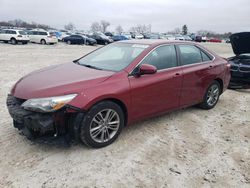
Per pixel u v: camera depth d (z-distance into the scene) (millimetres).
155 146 4102
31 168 3363
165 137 4430
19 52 18250
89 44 33188
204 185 3264
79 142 4031
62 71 4281
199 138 4484
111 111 3898
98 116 3797
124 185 3166
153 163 3641
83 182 3172
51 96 3441
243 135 4730
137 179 3287
